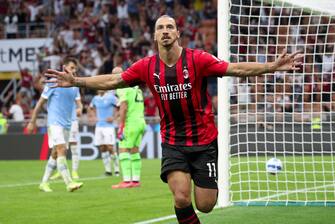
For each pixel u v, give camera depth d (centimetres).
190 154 1446
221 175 2191
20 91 6412
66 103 2631
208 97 1459
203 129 1443
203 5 6606
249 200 2259
